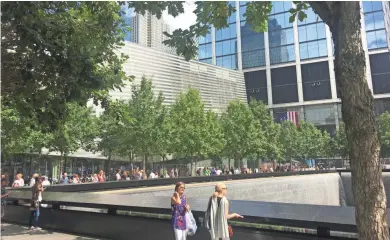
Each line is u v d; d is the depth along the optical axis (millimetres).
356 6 2898
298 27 73062
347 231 5477
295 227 6012
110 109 8719
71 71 5711
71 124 25328
